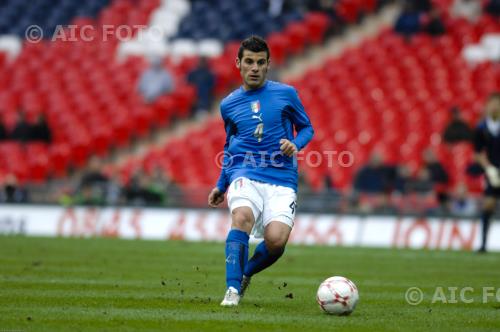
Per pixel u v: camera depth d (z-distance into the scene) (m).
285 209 27.36
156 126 89.12
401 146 80.94
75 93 95.00
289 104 28.31
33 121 92.94
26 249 50.66
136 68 97.06
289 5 100.06
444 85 89.44
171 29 101.38
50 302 28.03
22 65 100.75
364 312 27.16
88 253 48.88
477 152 55.72
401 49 94.31
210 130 86.31
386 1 101.50
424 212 66.19
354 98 88.12
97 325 23.41
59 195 72.62
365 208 67.31
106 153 87.75
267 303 28.75
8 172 83.50
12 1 109.00
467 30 96.62
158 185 70.88
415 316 26.44
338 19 98.56
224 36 98.44
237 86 92.38
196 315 25.38
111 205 70.69
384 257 50.97
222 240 65.06
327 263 46.22
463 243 64.00
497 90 88.75
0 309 26.23
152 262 44.16
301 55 96.25
